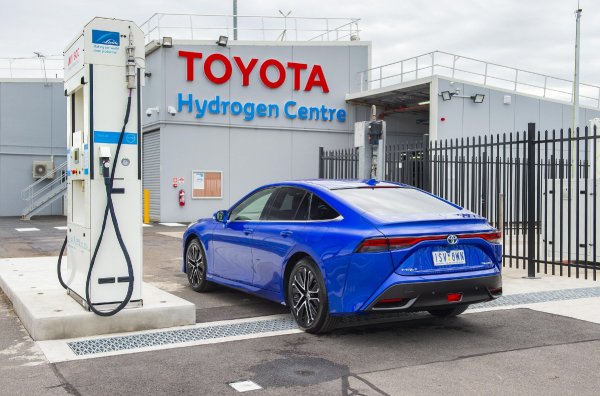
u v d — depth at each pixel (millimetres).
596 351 5051
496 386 4168
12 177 28031
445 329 5855
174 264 10680
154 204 22906
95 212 5559
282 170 24188
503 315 6457
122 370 4516
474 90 21906
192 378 4340
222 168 23156
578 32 23281
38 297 6281
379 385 4191
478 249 5461
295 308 5820
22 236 16547
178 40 22172
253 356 4906
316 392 4055
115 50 5605
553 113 24188
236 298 7484
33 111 28281
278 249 6094
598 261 10102
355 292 5121
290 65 24172
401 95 23625
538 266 9500
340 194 5867
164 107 22062
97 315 5504
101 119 5566
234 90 23234
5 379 4309
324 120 24891
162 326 5824
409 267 5059
